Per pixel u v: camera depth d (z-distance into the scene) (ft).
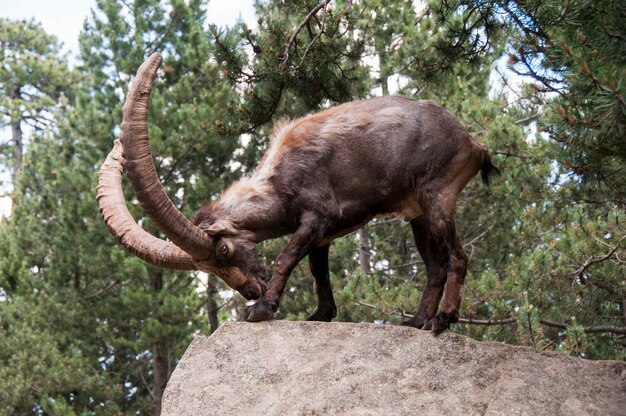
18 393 60.80
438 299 21.90
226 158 62.95
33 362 62.03
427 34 50.01
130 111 19.20
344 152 21.74
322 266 22.75
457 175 21.76
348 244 56.59
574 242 37.52
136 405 68.08
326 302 22.58
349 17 33.30
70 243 65.72
